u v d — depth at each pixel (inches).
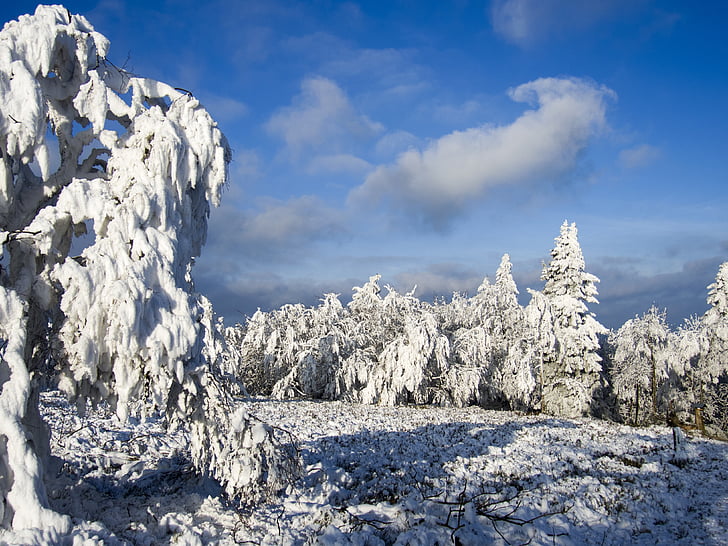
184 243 327.9
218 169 340.2
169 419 362.9
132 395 291.7
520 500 446.6
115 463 482.3
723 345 1435.8
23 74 261.1
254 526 337.4
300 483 449.7
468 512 386.3
